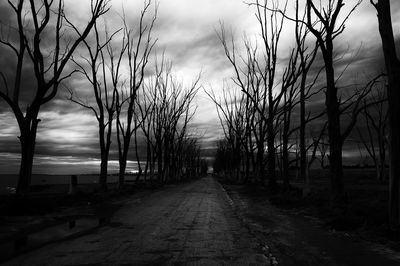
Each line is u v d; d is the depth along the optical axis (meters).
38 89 16.08
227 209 17.61
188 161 85.06
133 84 28.86
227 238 9.83
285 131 25.05
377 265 7.02
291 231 10.98
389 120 10.08
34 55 15.71
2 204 13.98
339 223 11.49
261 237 9.98
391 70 10.07
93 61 23.23
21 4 15.85
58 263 7.04
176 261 7.29
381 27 10.25
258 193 27.08
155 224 12.28
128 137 29.42
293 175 68.12
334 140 15.15
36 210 14.20
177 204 20.06
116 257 7.55
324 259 7.50
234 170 65.00
